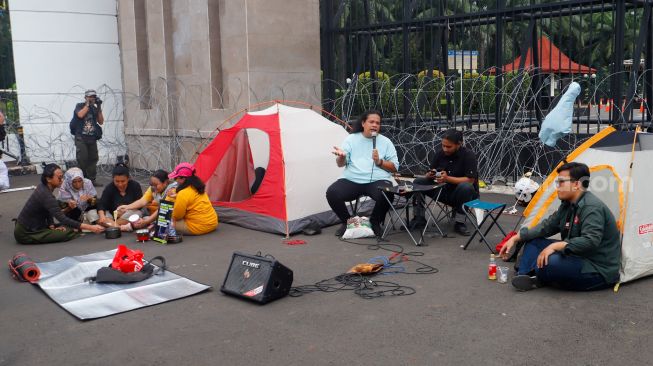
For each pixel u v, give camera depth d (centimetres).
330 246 657
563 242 477
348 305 472
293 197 725
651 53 1013
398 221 768
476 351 380
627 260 489
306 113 805
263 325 437
